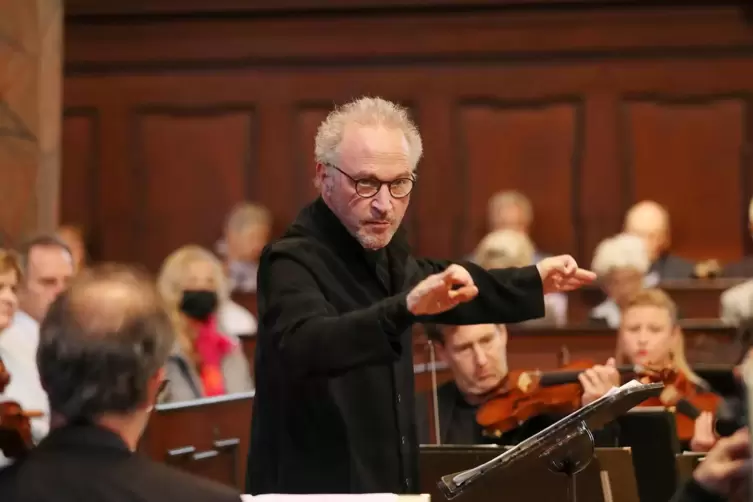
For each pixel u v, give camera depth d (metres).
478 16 26.31
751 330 7.02
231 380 13.80
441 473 8.63
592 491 8.35
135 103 26.84
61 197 26.89
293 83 26.61
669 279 22.75
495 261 18.55
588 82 26.19
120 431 4.99
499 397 10.71
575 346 14.90
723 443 5.50
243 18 26.61
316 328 6.36
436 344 11.05
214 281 14.34
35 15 14.82
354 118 7.20
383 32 26.45
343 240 7.21
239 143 26.72
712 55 25.94
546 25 26.23
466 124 26.41
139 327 5.00
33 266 11.54
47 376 4.94
